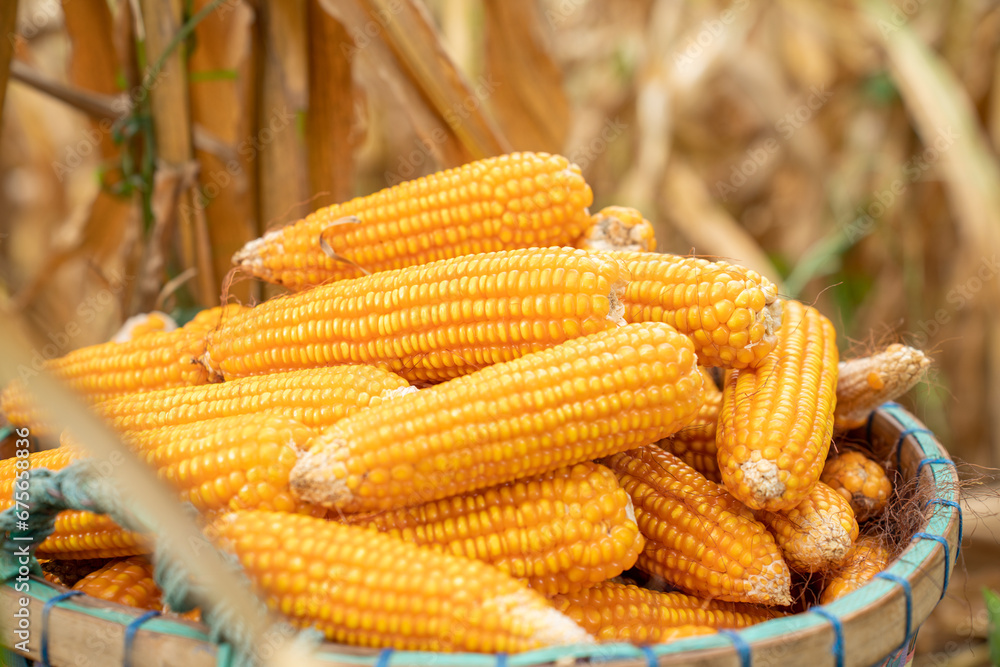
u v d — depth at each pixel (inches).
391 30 41.0
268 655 27.7
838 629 28.3
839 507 31.5
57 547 32.1
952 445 70.1
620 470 32.2
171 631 28.5
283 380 32.3
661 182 78.0
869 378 34.0
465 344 31.9
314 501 29.9
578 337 31.0
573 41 86.2
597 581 30.3
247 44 42.3
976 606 49.4
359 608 28.7
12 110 87.0
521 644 28.2
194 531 27.9
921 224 72.4
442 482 29.9
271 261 35.7
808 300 79.7
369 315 32.5
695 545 31.0
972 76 70.5
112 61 47.1
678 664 27.5
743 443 30.7
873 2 68.2
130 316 44.8
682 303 31.6
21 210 89.8
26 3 67.2
